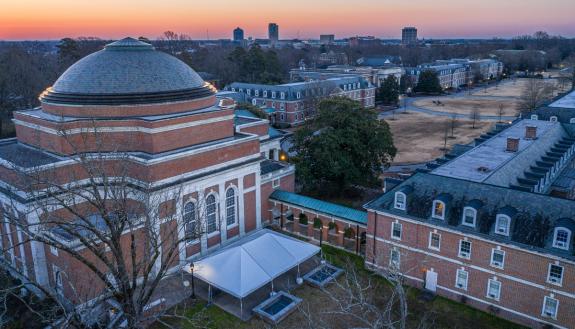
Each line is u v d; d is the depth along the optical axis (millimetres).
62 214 43125
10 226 46469
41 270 43656
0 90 111500
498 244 38750
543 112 84438
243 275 40844
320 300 43188
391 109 159875
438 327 38688
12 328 37562
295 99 130375
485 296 40438
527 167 55938
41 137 49844
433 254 43000
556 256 35750
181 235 47312
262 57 184750
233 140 53625
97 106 49344
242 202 55000
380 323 24312
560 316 36594
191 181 47875
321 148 65938
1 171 46312
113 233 23750
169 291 44438
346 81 151125
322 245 54844
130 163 45906
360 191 72625
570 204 37875
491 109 156375
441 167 52438
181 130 49875
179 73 54812
